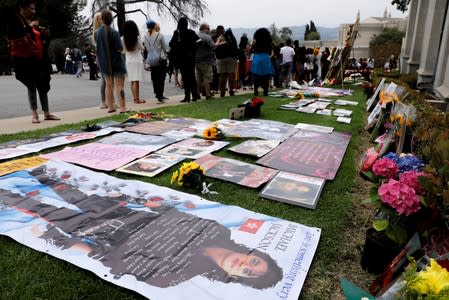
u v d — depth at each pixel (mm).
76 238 2117
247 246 2047
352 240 2201
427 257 1554
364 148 4199
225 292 1681
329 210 2555
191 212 2434
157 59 7586
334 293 1750
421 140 2564
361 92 9891
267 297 1662
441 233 1619
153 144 4066
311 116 5941
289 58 11500
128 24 7207
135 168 3289
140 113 5785
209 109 6602
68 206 2514
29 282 1754
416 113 3051
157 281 1746
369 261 1896
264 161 3529
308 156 3717
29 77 5207
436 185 1588
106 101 7094
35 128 5039
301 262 1929
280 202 2658
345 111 6398
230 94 9039
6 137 4398
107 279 1759
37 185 2861
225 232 2186
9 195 2672
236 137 4395
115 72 6207
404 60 14133
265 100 7852
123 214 2402
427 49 9078
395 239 1713
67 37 30828
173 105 7297
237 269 1844
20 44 4988
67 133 4578
